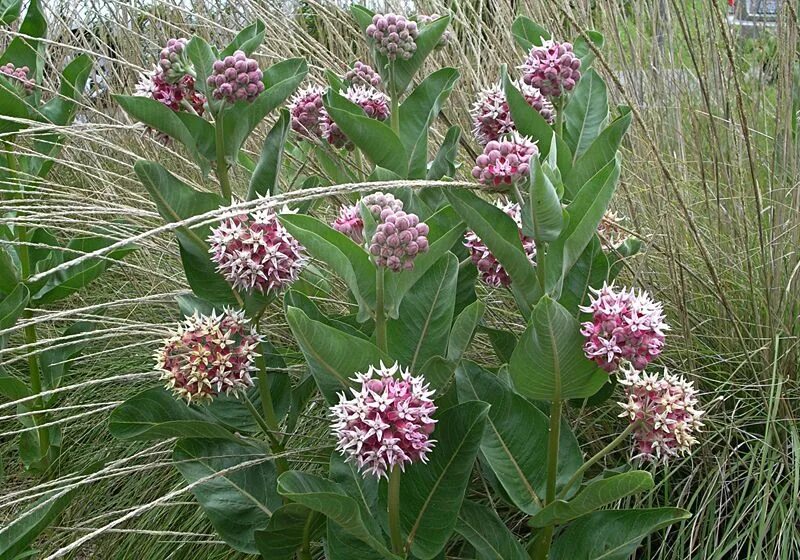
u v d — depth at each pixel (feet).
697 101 3.92
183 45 2.20
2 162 3.30
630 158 3.77
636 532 1.99
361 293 1.92
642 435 1.88
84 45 4.63
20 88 3.07
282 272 2.05
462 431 1.92
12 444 3.49
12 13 3.18
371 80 2.81
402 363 2.06
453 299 2.05
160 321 3.63
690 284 3.20
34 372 3.12
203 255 2.21
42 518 2.55
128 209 2.67
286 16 4.12
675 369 2.97
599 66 3.67
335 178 2.80
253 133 3.84
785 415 2.86
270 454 2.34
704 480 2.64
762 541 2.52
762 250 2.84
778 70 3.37
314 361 1.99
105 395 3.45
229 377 2.05
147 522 2.98
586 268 2.19
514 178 1.81
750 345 3.02
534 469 2.07
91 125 2.81
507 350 2.38
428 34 2.43
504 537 2.04
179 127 2.20
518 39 2.75
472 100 3.90
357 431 1.68
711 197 3.44
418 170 2.51
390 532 1.94
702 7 3.70
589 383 1.89
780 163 3.50
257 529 2.15
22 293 2.88
